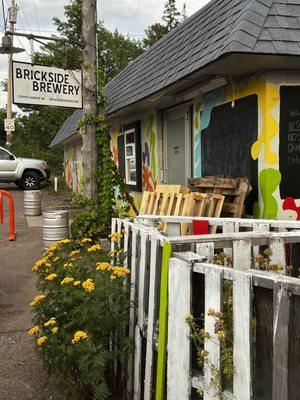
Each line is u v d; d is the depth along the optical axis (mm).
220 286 2088
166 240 2586
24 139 36312
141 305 2994
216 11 6094
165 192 6223
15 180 21656
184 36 7027
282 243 2941
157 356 2688
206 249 2688
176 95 6887
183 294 2312
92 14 7965
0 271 7004
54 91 7715
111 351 2908
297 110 5234
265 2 4938
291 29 4730
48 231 8047
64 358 2811
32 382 3625
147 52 9789
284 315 1784
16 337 4469
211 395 2121
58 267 3535
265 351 1975
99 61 8703
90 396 3016
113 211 8312
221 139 6191
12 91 7371
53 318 2930
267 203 5191
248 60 4723
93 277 3180
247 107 5516
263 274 1927
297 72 5191
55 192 20922
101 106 8414
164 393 2588
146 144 9383
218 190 5621
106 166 8250
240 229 3934
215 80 5750
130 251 3604
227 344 2113
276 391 1818
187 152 7465
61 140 20250
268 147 5168
